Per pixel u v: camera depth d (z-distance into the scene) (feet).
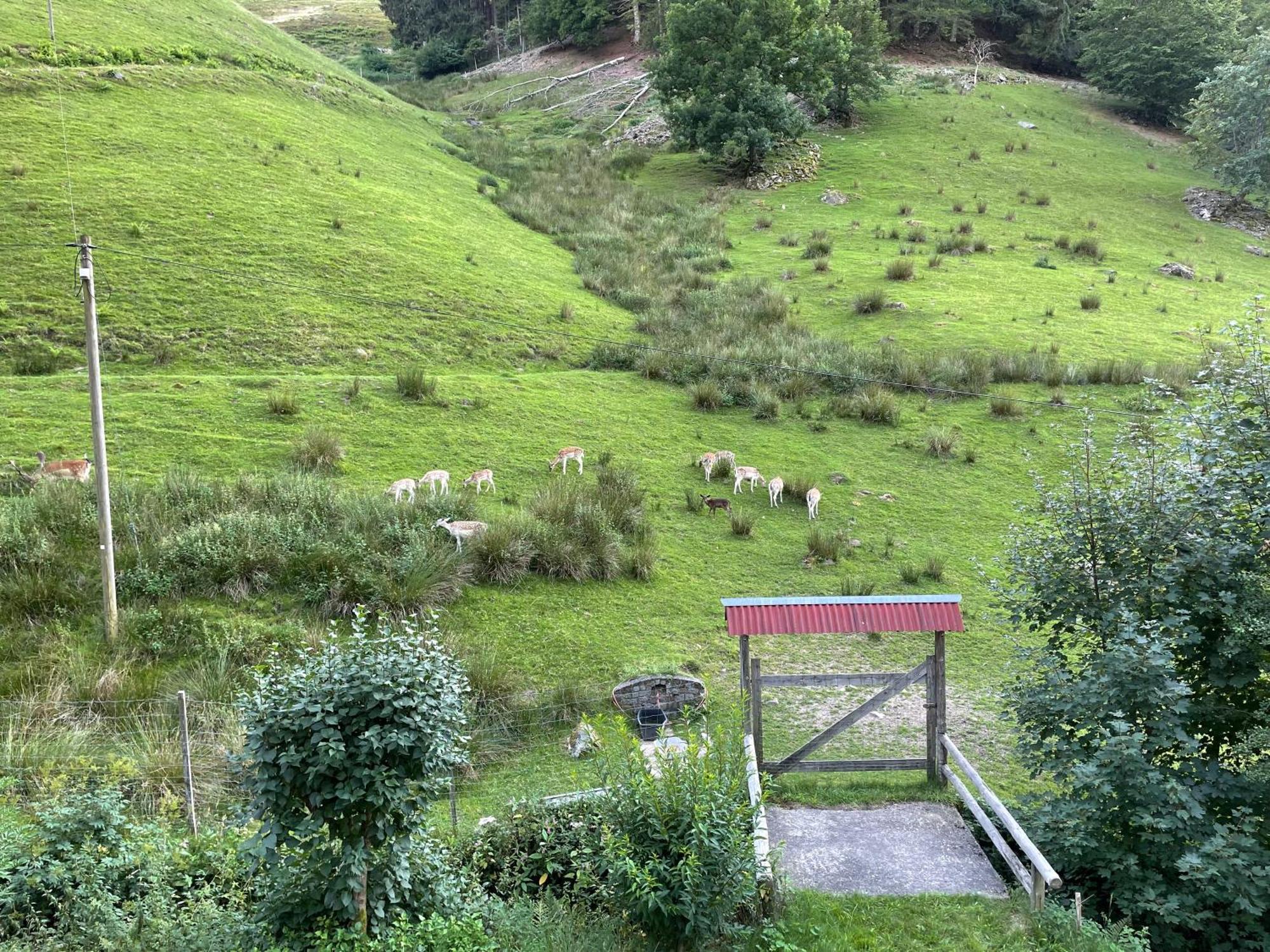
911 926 26.61
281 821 22.70
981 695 48.49
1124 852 28.48
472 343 88.84
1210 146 153.58
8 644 42.86
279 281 90.43
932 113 185.06
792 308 105.09
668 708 45.16
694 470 71.82
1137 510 32.86
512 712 43.42
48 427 63.57
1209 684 31.76
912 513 67.46
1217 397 33.81
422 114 185.88
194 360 77.41
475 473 64.54
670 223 135.13
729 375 86.43
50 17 73.10
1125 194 155.94
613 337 94.79
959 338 95.81
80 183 98.43
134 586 47.34
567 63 244.22
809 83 162.71
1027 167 162.91
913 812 33.40
